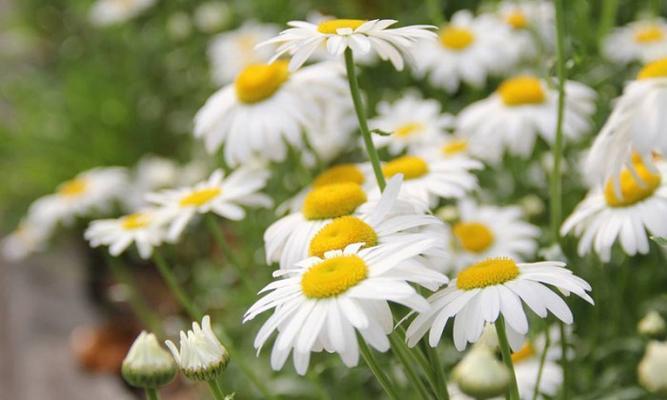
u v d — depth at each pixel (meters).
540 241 1.20
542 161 1.25
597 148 1.05
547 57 1.32
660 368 1.04
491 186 1.28
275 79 1.16
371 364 0.94
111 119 2.24
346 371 1.18
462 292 0.93
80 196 1.73
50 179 2.21
